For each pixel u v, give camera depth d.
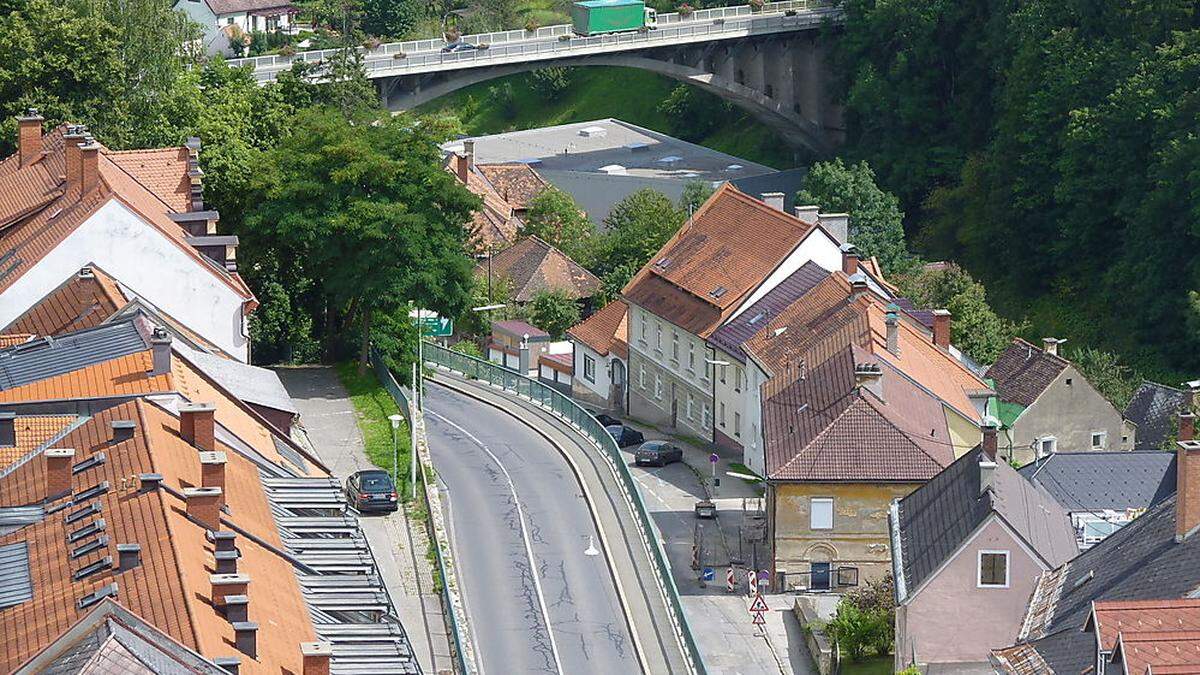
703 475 195.62
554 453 186.88
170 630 83.12
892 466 162.12
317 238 188.12
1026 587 135.88
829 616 155.88
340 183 189.38
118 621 82.50
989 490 138.75
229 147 198.75
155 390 120.75
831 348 180.00
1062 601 115.94
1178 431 175.38
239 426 126.50
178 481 102.38
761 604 156.25
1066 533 145.25
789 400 171.62
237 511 105.38
